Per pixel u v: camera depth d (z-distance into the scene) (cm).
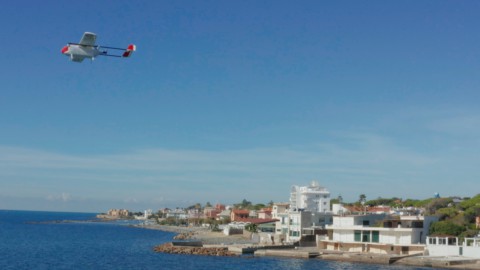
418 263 13162
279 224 19838
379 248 15188
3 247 19150
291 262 14025
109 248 19062
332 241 16350
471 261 12762
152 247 19425
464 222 17300
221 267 12888
